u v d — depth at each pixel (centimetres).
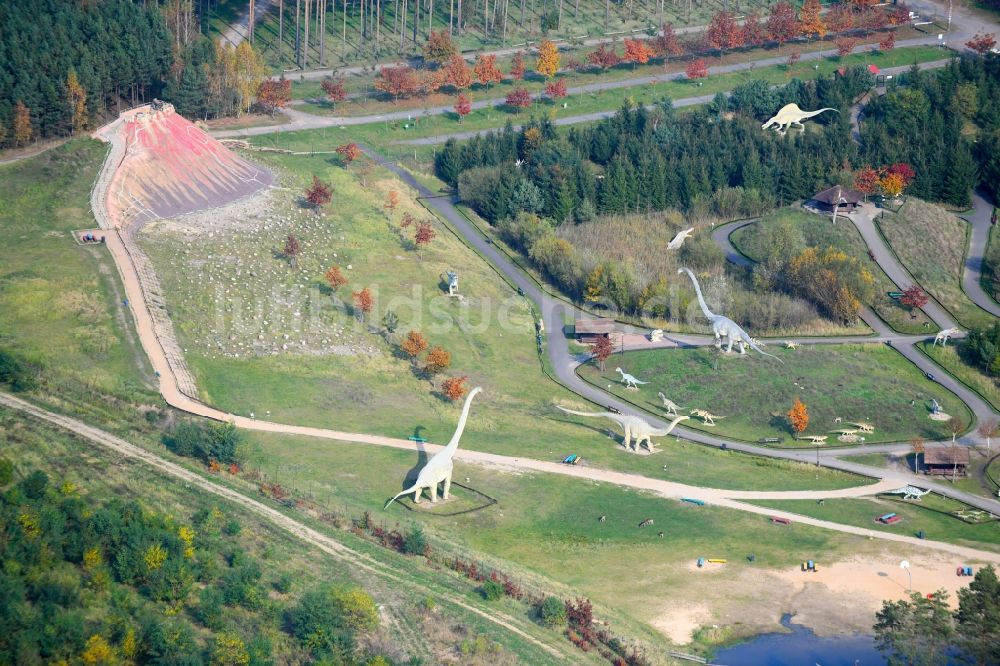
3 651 12375
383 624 14262
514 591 15500
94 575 13700
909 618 14775
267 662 13038
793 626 15538
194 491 16375
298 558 15325
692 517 18150
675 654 14888
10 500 14488
